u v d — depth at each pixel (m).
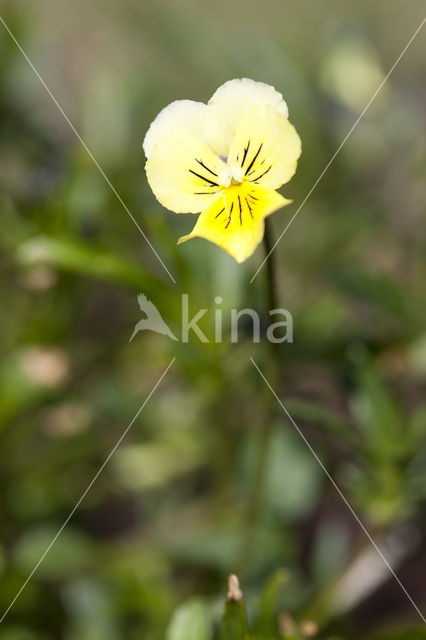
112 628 0.27
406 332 0.26
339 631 0.25
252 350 0.25
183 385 0.29
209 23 0.36
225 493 0.28
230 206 0.18
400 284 0.28
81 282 0.28
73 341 0.28
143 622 0.27
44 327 0.27
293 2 0.49
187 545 0.26
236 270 0.24
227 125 0.19
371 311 0.29
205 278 0.24
